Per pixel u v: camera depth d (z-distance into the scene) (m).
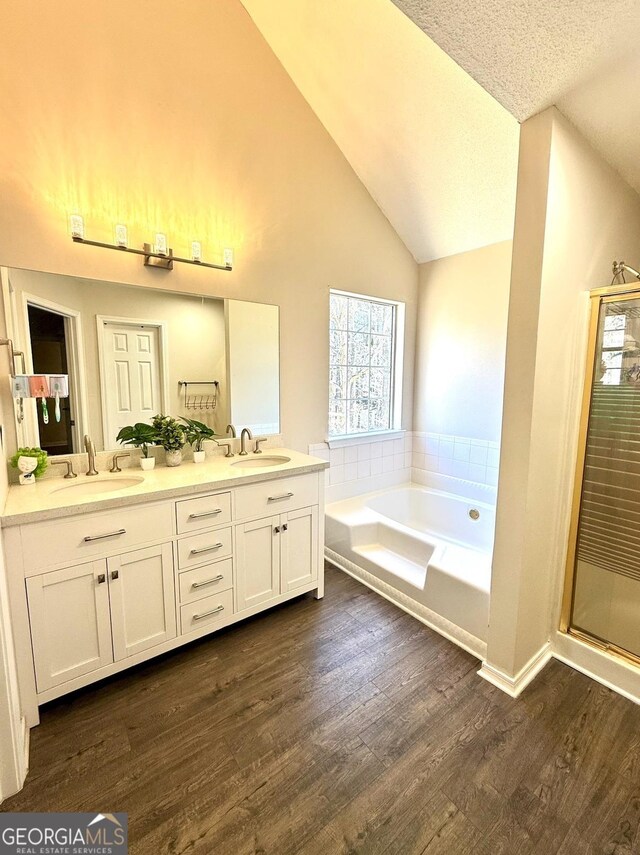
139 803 1.27
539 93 1.41
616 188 1.88
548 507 1.80
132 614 1.76
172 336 2.27
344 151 2.88
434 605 2.20
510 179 2.42
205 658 1.94
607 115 1.55
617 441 1.82
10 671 1.29
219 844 1.17
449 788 1.33
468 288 3.18
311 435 3.00
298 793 1.31
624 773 1.38
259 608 2.19
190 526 1.88
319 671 1.86
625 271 2.02
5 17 1.66
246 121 2.41
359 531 2.81
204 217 2.30
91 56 1.87
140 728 1.55
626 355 1.79
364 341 3.45
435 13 1.10
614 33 1.20
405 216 3.11
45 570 1.52
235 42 2.31
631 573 1.85
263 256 2.58
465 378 3.27
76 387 1.99
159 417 2.27
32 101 1.75
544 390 1.65
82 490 1.91
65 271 1.91
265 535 2.17
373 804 1.28
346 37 2.20
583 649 1.87
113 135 1.96
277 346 2.72
